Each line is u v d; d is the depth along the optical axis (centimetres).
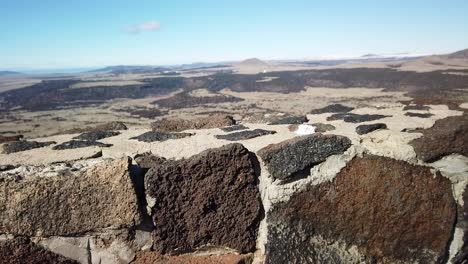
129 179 62
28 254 61
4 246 60
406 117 95
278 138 79
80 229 62
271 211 67
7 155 73
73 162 68
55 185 60
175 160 68
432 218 72
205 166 65
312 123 92
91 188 61
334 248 69
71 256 62
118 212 62
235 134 83
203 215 66
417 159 72
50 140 85
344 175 70
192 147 75
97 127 103
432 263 72
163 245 65
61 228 61
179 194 65
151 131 93
